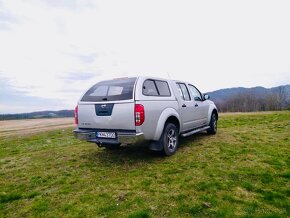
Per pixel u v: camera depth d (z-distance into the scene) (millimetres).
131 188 4031
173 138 6039
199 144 7012
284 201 3303
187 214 3096
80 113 5637
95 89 5695
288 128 9211
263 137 7574
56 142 9336
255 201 3330
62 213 3314
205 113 7906
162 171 4801
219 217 2973
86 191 4035
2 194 4078
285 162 4941
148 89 5395
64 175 4957
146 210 3242
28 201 3793
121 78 5590
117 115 5020
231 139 7516
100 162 5773
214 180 4141
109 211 3285
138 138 4828
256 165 4816
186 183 4105
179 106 6289
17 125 27094
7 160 6566
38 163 6062
